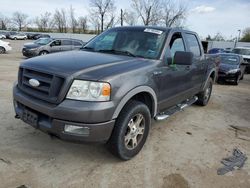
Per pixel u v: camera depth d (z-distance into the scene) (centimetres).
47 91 287
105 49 408
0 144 355
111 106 282
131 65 329
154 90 355
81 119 271
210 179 311
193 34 513
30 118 304
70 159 331
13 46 2914
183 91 463
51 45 1653
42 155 335
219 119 553
